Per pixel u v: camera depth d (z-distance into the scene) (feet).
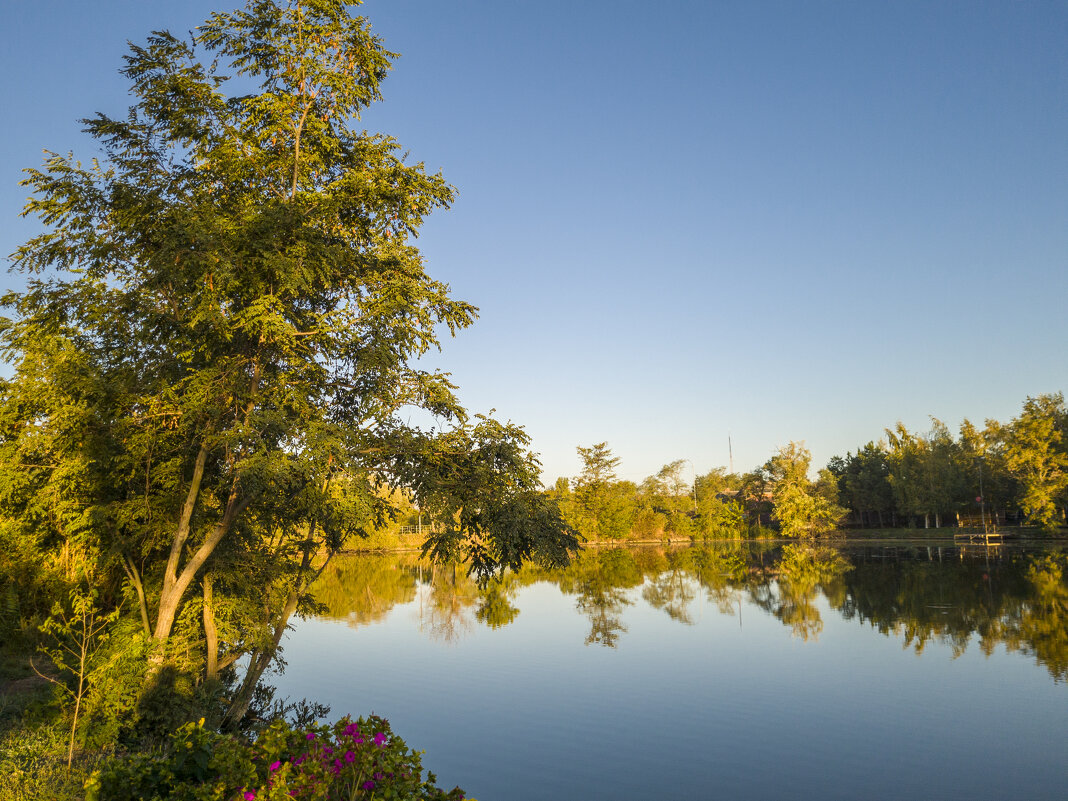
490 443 48.73
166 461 46.78
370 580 165.68
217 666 49.47
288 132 47.50
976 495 273.75
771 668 68.49
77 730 34.65
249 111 46.83
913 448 302.66
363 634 89.51
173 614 42.50
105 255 42.75
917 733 48.60
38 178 41.42
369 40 48.01
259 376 44.42
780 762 43.57
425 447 47.57
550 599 125.08
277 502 48.96
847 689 60.23
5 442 44.88
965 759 43.78
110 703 35.58
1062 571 142.61
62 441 43.27
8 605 55.72
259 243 39.58
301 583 55.62
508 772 41.93
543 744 46.96
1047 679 62.03
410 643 83.05
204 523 47.96
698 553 259.39
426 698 58.34
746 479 385.91
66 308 42.65
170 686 40.16
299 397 42.37
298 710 54.75
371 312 44.60
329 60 48.44
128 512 44.14
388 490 50.57
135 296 42.52
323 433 40.52
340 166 49.88
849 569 166.61
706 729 50.01
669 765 43.01
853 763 43.29
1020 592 114.11
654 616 102.63
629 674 66.64
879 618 95.50
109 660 37.32
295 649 79.56
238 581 50.14
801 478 302.04
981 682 61.57
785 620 96.58
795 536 316.40
